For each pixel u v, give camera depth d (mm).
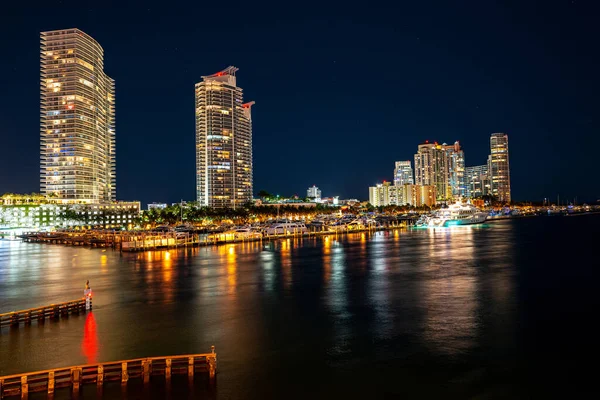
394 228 198625
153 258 90625
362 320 37250
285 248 109000
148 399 23047
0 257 101062
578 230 159875
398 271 64438
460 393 23594
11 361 28484
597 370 26203
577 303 42375
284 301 45094
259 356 28984
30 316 37250
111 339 32812
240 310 41406
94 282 59531
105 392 23859
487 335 32719
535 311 39500
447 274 60688
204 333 34094
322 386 24516
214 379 25469
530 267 65875
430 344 30875
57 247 134875
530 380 25016
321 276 61000
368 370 26547
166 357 25562
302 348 30422
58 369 23969
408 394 23531
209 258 88062
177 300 46344
